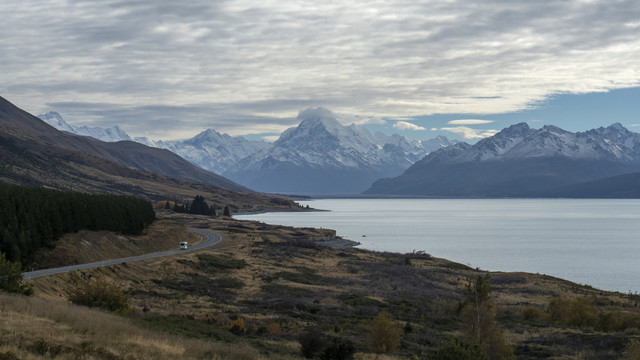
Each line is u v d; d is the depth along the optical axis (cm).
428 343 4909
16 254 7312
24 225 7875
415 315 6359
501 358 4316
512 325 5975
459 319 6341
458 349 3241
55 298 5694
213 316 5116
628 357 4288
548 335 5412
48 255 8031
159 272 8025
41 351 2506
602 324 6072
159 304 5875
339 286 8338
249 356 3209
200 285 7519
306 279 8794
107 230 10388
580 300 6475
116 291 4819
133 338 3103
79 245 8825
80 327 3119
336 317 5897
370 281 8969
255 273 8912
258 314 5706
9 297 3762
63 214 9106
